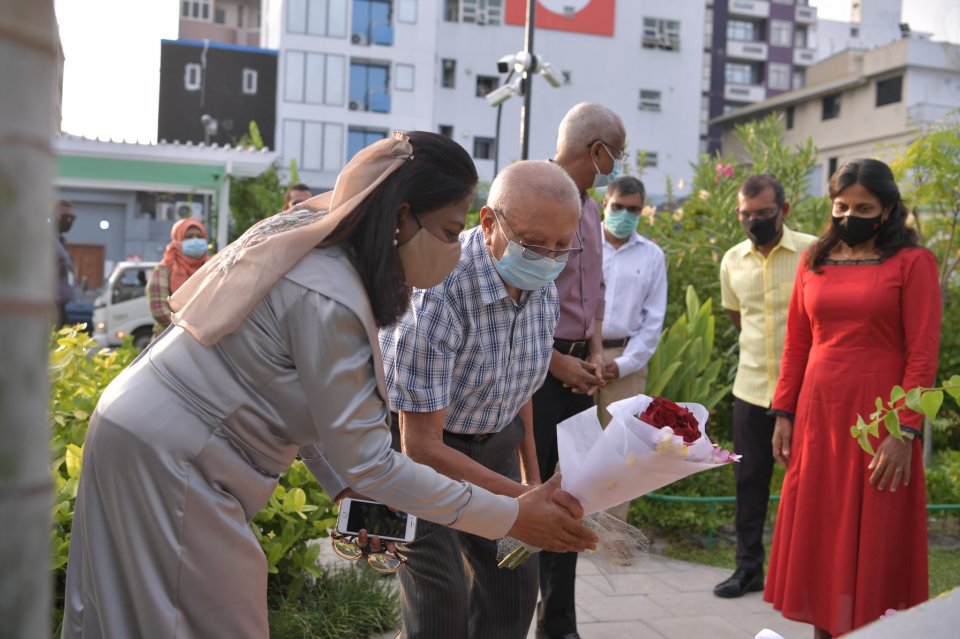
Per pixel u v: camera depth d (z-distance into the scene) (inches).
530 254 102.9
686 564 210.7
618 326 203.5
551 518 89.7
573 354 157.6
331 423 75.4
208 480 76.2
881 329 135.5
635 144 1765.5
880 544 133.2
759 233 188.7
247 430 76.9
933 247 334.6
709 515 225.6
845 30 2689.5
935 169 301.3
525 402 119.0
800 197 352.2
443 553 109.3
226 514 76.6
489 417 113.0
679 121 1786.4
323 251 77.9
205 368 76.3
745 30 2416.3
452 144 82.3
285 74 1512.1
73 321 701.3
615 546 98.3
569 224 103.2
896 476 130.9
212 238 798.5
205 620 76.1
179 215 1072.2
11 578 27.3
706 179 330.0
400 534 101.3
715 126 2130.9
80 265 1061.1
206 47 1491.1
